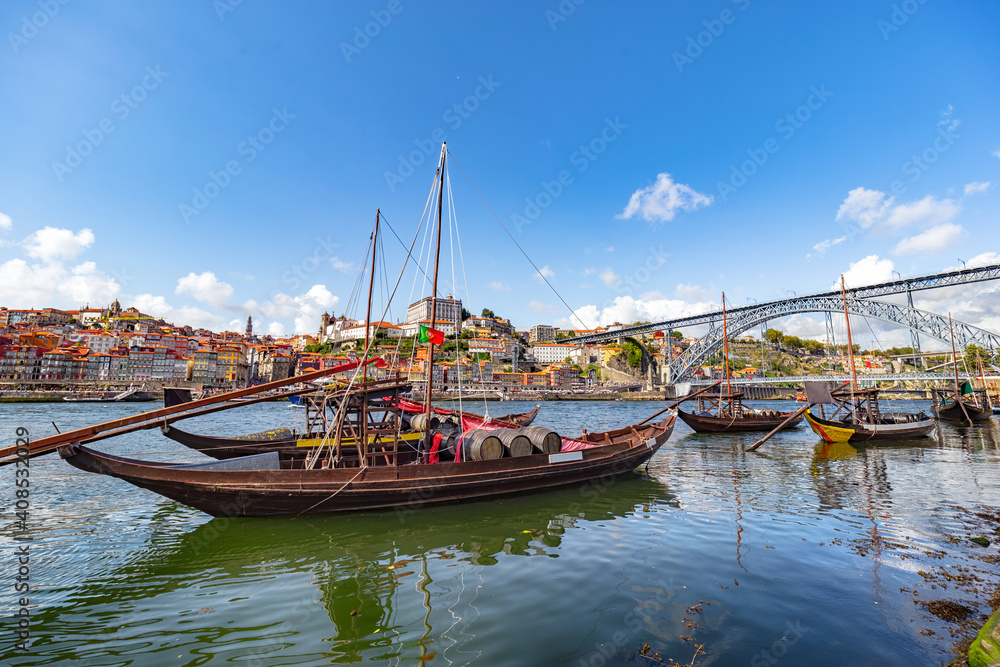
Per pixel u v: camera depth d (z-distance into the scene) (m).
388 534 12.22
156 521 13.39
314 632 7.23
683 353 165.50
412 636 7.04
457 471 15.07
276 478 13.06
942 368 107.75
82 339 144.75
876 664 6.11
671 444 32.59
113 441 30.72
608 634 6.97
